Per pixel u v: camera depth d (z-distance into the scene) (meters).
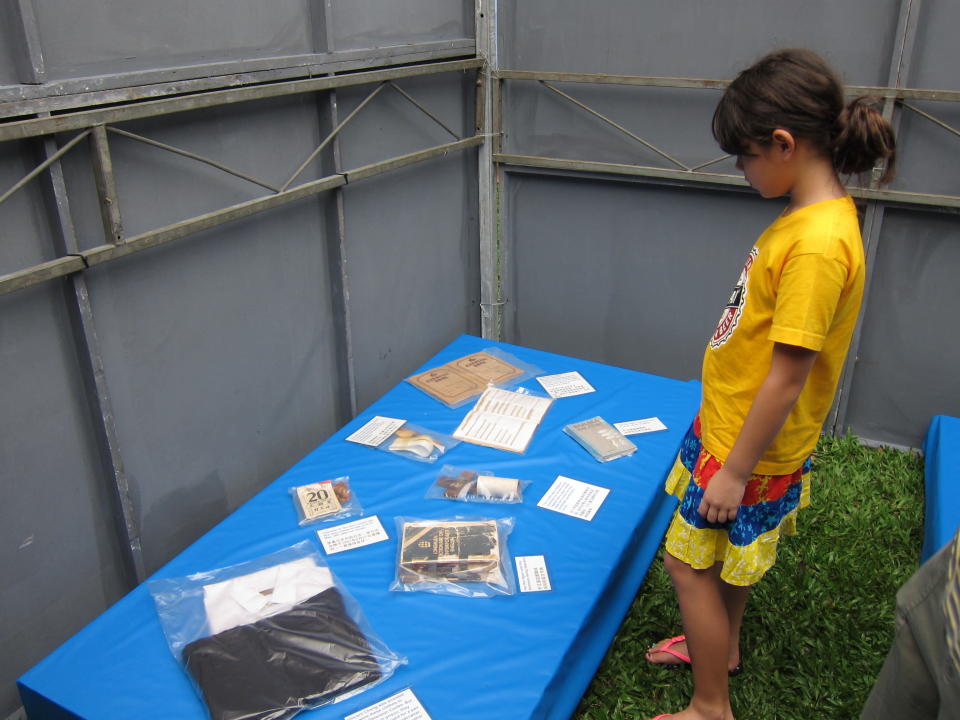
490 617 1.71
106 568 2.11
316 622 1.66
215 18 2.05
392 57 2.73
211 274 2.25
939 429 2.77
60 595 1.98
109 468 2.03
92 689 1.53
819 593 2.21
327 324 2.84
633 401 2.67
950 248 2.79
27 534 1.85
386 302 3.13
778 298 1.24
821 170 1.24
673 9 2.91
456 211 3.48
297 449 2.82
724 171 3.06
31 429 1.82
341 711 1.47
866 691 1.90
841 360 1.34
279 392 2.66
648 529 2.33
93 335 1.88
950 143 2.66
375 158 2.84
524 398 2.68
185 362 2.23
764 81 1.22
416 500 2.13
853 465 2.96
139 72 1.82
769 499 1.43
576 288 3.62
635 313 3.53
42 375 1.82
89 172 1.81
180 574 1.83
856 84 2.72
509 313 3.84
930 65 2.59
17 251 1.70
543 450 2.37
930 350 2.96
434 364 3.02
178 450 2.27
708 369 1.46
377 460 2.33
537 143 3.42
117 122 1.78
